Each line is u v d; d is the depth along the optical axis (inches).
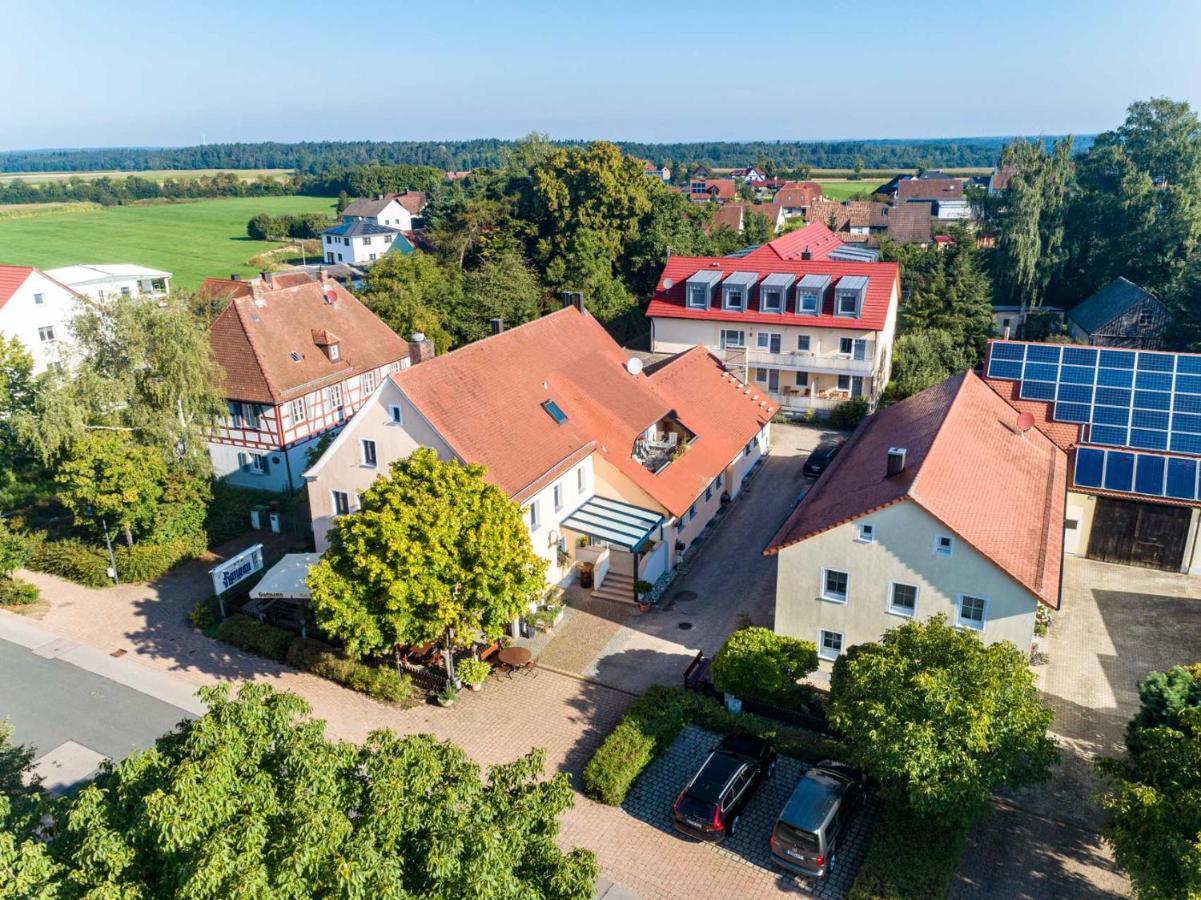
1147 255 3164.4
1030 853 903.1
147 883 541.3
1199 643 1269.7
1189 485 1429.6
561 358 1670.8
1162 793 741.9
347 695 1205.7
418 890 560.7
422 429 1320.1
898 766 811.4
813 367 2314.2
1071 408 1556.3
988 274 3267.7
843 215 5585.6
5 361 1861.5
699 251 3398.1
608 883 873.5
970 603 1083.3
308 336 2053.4
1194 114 3348.9
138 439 1667.1
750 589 1472.7
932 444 1200.8
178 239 6166.3
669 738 1075.9
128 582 1539.1
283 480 1929.1
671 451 1610.5
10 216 7268.7
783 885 871.1
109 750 1091.9
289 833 539.8
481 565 1046.4
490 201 3486.7
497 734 1115.3
